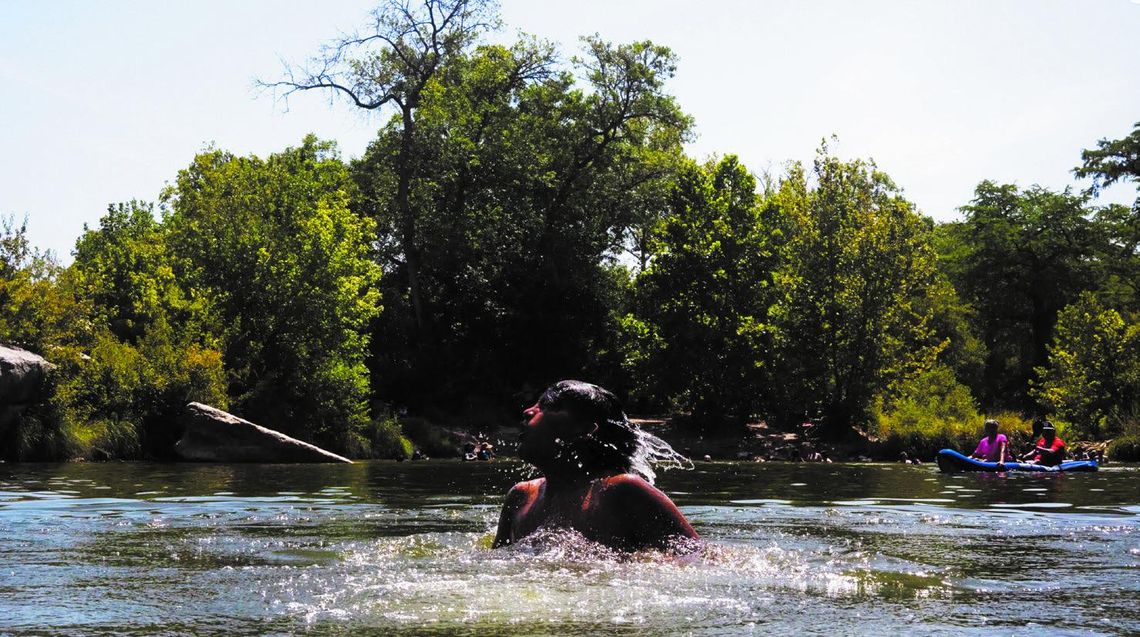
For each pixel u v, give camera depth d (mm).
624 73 45125
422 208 42562
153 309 27703
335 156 46000
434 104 42250
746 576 3596
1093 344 31328
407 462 22875
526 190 43781
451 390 40031
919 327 35250
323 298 29203
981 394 50906
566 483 4270
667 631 2656
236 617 2824
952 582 3578
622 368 40781
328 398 28484
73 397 21422
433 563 3838
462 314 43438
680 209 38469
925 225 36031
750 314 37281
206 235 29453
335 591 3213
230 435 21438
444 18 41406
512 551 4129
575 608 2957
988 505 9164
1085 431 30766
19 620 2801
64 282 23312
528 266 43844
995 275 60188
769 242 38094
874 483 13789
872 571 3816
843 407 34250
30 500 9047
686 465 21172
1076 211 61000
